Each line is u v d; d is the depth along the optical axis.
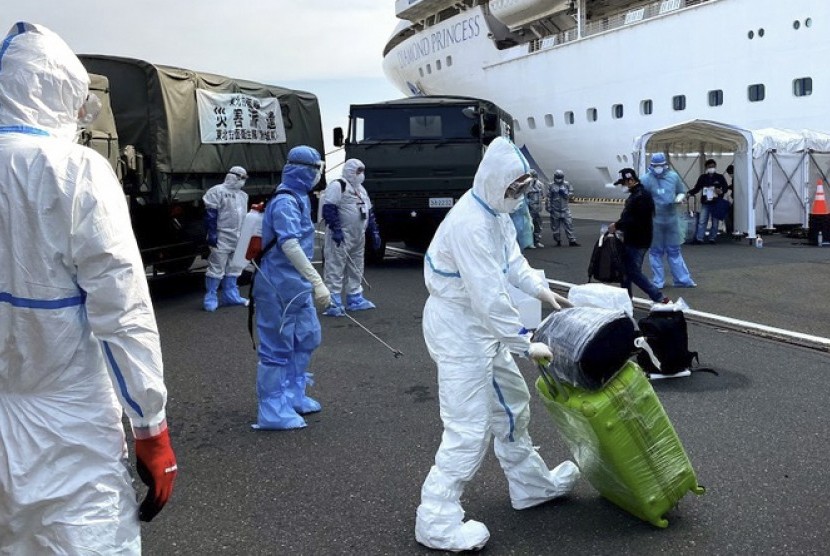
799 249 14.18
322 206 8.67
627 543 3.10
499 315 2.93
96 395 1.84
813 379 5.55
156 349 1.86
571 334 3.04
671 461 3.16
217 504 3.63
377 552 3.11
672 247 9.95
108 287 1.76
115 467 1.85
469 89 33.44
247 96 11.75
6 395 1.79
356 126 12.39
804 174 16.42
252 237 4.71
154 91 9.39
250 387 5.84
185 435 4.69
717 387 5.41
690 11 22.41
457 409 3.10
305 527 3.36
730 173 16.88
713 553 2.99
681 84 23.03
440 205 12.26
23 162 1.73
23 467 1.76
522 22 30.16
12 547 1.82
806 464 3.92
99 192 1.78
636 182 8.22
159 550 3.16
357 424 4.82
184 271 12.27
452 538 3.06
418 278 11.82
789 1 19.75
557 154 29.09
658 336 5.61
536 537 3.18
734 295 9.24
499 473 3.93
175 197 9.76
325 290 4.72
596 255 8.38
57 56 1.83
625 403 3.04
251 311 4.82
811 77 19.56
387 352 6.85
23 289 1.73
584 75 26.70
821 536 3.12
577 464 3.65
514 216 12.73
